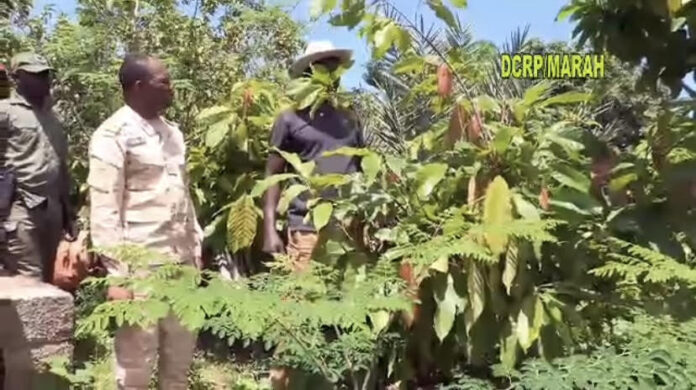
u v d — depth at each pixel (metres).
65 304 3.48
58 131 4.46
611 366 2.65
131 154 3.51
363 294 3.01
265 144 5.94
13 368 3.35
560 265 3.32
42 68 4.31
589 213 3.26
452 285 3.19
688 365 2.60
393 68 3.73
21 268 4.16
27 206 4.18
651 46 3.95
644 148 3.75
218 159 5.96
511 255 3.08
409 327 3.35
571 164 3.40
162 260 3.11
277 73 7.68
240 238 4.93
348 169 4.37
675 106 3.73
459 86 3.60
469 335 3.20
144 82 3.55
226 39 8.18
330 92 4.37
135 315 2.60
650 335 2.86
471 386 2.91
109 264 3.38
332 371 3.15
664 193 3.49
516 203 3.18
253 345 4.61
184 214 3.71
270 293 2.89
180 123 7.20
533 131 3.48
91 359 4.31
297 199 4.25
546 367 2.75
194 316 2.56
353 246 3.65
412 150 3.83
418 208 3.46
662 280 2.90
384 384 3.46
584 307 3.24
